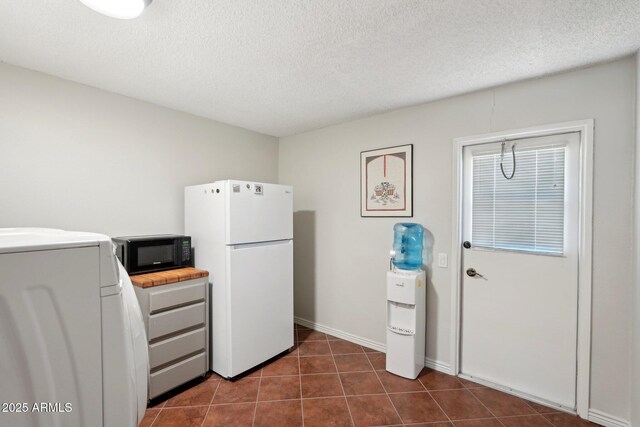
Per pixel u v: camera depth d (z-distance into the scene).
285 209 2.79
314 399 2.15
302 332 3.37
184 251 2.48
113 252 0.67
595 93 1.87
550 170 2.07
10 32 1.55
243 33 1.56
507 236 2.25
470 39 1.61
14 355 0.54
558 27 1.49
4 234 0.77
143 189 2.55
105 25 1.49
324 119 3.03
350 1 1.31
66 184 2.14
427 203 2.58
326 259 3.32
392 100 2.51
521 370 2.19
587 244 1.89
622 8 1.33
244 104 2.62
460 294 2.46
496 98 2.23
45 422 0.57
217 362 2.44
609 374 1.85
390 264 2.77
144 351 0.81
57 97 2.09
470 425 1.89
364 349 2.94
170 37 1.60
